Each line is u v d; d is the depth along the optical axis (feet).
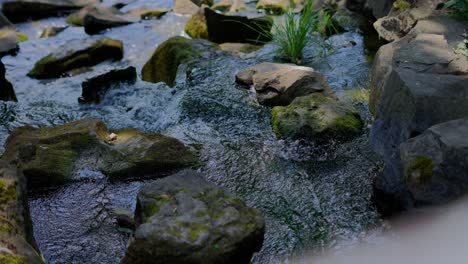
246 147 13.19
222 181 12.57
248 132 13.55
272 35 16.70
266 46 16.46
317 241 11.51
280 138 13.26
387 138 12.14
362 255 11.27
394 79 12.15
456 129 11.18
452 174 10.90
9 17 20.47
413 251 11.16
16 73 17.08
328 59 15.71
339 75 15.06
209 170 12.76
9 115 14.46
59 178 12.48
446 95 11.66
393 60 12.84
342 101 14.11
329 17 17.22
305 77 14.10
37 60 17.85
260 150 13.10
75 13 20.62
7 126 14.10
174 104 14.48
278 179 12.53
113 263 11.34
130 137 13.20
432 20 13.94
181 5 20.72
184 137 13.52
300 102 13.60
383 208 11.82
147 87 15.14
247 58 15.90
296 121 13.26
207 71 15.35
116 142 13.08
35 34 19.79
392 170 11.79
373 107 13.61
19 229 10.80
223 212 11.04
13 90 15.64
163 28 19.49
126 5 21.90
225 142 13.35
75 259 11.40
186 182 11.53
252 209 11.22
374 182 12.10
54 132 13.09
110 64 17.52
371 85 13.87
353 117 13.41
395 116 12.03
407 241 11.28
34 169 12.37
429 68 12.47
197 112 14.15
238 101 14.37
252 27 17.21
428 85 11.80
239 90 14.69
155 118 14.24
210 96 14.56
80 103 14.96
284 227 11.73
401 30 15.11
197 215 10.99
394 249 11.27
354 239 11.50
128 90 15.08
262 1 19.40
